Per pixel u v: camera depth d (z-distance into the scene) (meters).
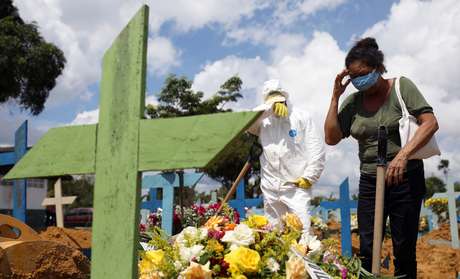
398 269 3.68
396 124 3.67
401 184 3.58
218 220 3.02
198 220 6.13
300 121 4.94
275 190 4.85
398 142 3.71
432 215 17.05
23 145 5.73
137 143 1.65
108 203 1.76
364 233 3.82
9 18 20.91
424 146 3.50
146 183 6.34
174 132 1.59
